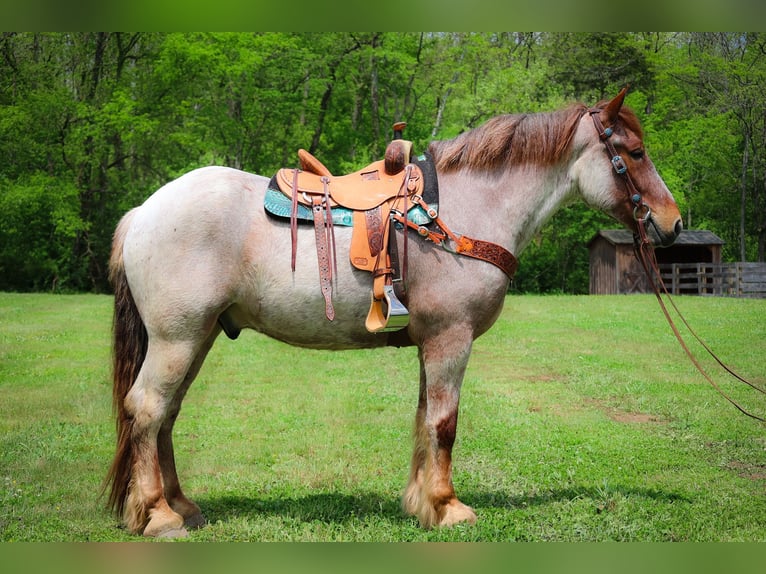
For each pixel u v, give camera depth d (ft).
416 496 13.52
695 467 17.04
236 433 20.54
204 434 20.44
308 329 12.98
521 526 12.85
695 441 19.45
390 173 13.33
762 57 98.43
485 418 22.30
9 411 22.77
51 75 90.17
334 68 101.09
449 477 13.01
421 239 12.81
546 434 20.27
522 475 16.52
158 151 92.53
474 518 12.94
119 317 12.98
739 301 61.62
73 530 12.67
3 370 30.12
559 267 110.83
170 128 91.35
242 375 29.76
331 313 12.59
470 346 13.00
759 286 72.74
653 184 13.70
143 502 12.30
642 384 27.32
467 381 28.71
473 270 12.82
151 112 90.48
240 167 100.07
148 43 93.15
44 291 93.09
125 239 12.85
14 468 16.83
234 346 37.52
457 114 103.50
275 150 102.27
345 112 108.58
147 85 90.68
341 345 13.37
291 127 102.22
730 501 14.44
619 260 84.74
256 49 89.04
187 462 17.62
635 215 13.74
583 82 100.01
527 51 113.80
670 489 15.33
